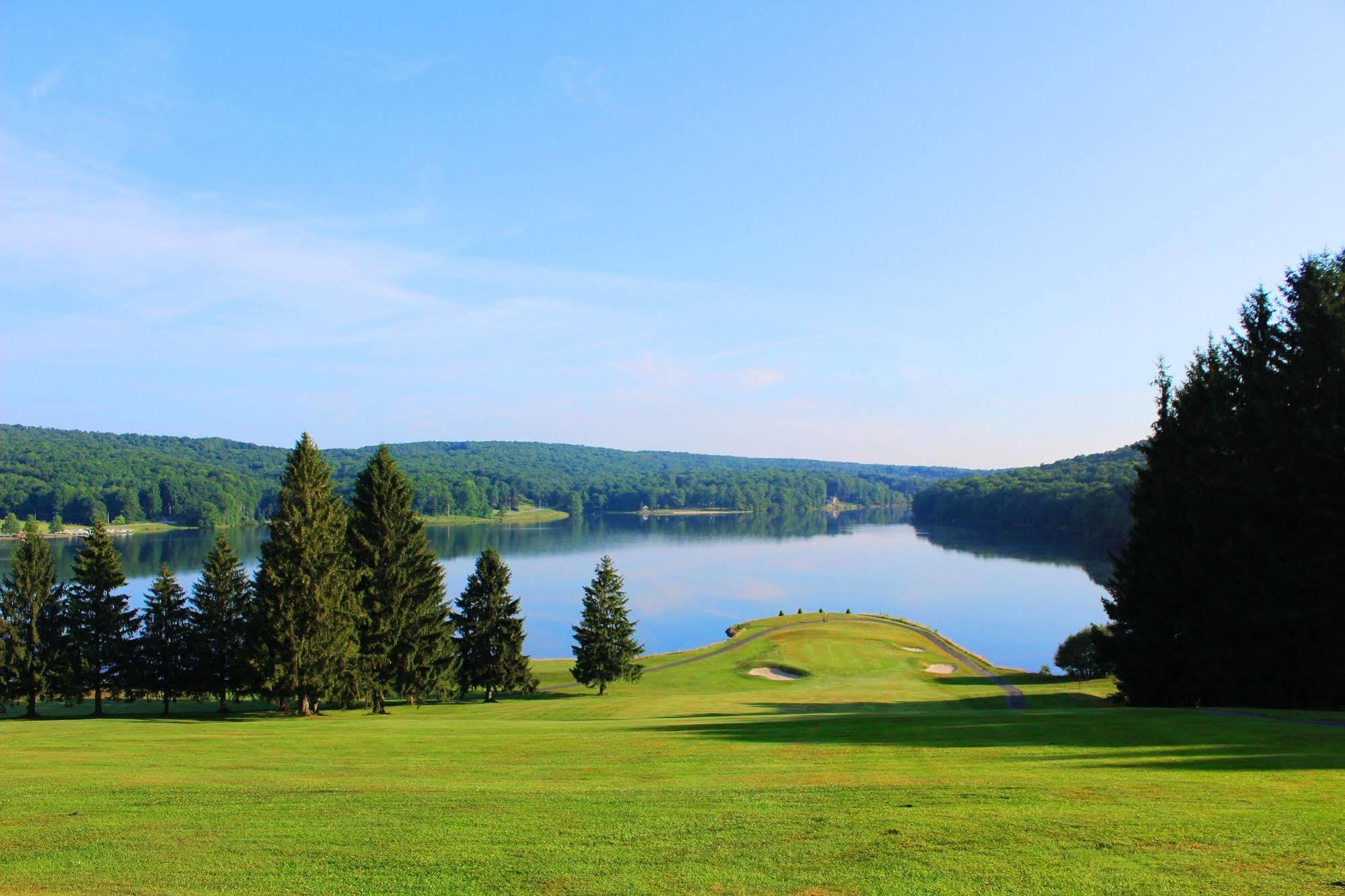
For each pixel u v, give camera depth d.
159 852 9.85
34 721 31.06
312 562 34.47
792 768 14.67
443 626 41.19
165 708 40.03
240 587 40.28
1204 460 28.47
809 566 124.00
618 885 8.25
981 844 9.16
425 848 9.71
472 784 13.70
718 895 7.86
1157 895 7.46
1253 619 25.81
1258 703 26.33
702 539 172.12
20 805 12.55
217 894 8.34
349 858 9.42
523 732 22.73
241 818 11.45
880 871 8.38
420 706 41.31
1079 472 186.88
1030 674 53.44
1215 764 13.75
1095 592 93.81
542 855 9.30
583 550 147.25
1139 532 30.80
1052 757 15.00
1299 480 25.20
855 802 11.38
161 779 14.69
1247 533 26.22
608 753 17.34
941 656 60.25
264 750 19.06
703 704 40.38
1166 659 29.00
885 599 91.94
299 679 33.66
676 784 13.18
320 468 36.28
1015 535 166.25
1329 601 24.86
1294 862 8.25
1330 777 12.47
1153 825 9.73
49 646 38.25
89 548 40.09
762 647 62.75
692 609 88.94
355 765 16.28
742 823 10.40
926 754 15.82
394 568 39.03
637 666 49.78
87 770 16.09
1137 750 15.43
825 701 42.28
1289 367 26.61
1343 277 26.19
